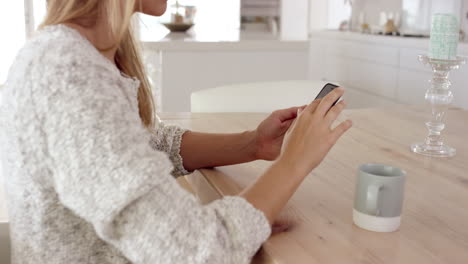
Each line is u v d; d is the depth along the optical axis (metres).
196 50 3.23
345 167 1.10
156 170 0.67
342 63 4.03
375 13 4.31
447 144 1.30
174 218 0.66
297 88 1.93
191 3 5.93
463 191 0.98
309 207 0.89
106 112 0.67
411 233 0.79
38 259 0.73
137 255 0.66
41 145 0.67
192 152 1.12
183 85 3.26
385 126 1.47
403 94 3.25
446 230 0.81
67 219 0.72
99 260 0.74
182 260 0.65
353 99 3.89
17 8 6.46
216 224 0.70
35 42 0.73
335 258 0.71
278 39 3.49
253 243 0.72
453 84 2.79
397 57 3.29
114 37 0.79
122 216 0.66
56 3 0.80
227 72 3.30
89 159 0.65
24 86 0.68
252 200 0.76
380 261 0.70
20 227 0.73
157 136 1.14
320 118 0.82
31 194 0.70
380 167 0.85
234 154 1.10
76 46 0.71
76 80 0.67
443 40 1.19
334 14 4.95
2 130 0.73
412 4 3.86
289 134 0.83
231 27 6.06
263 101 1.92
